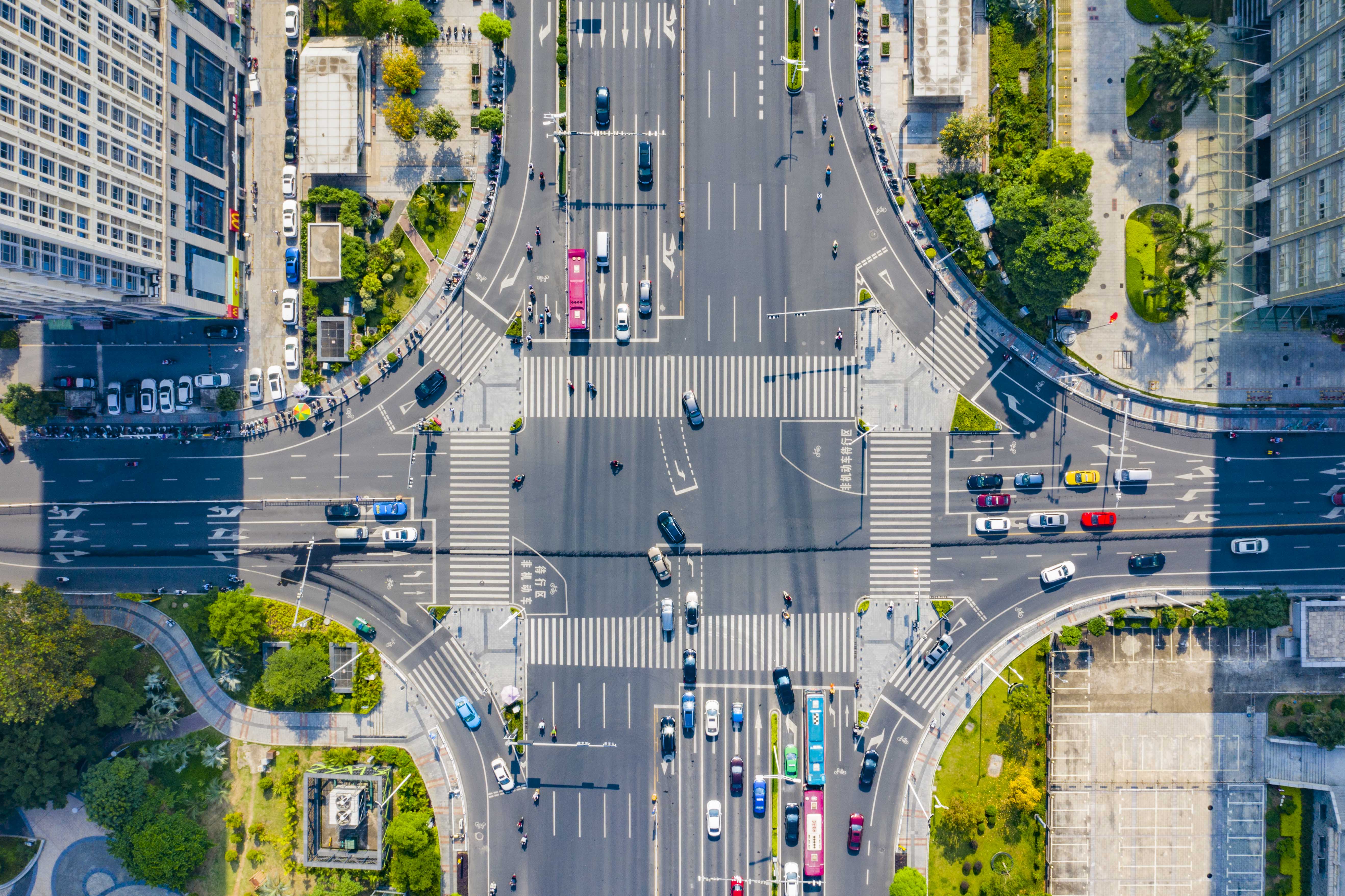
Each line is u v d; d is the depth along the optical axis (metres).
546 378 82.44
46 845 82.81
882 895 81.81
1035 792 78.69
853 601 82.19
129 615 82.88
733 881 82.06
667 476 82.38
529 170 81.88
